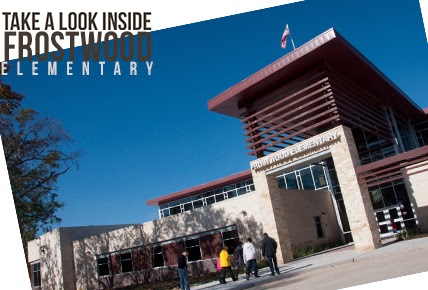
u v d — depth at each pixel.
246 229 24.81
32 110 24.55
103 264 31.92
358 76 22.33
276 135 21.09
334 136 18.84
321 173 31.23
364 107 22.98
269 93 22.25
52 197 26.36
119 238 31.06
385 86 24.23
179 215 27.95
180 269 16.09
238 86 21.88
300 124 20.11
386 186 25.66
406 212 24.59
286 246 20.91
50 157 25.23
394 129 26.27
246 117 23.02
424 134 31.48
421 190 23.48
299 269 16.17
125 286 29.64
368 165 18.16
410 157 17.34
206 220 26.61
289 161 20.47
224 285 16.98
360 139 26.86
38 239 35.94
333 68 20.98
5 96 23.05
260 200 21.45
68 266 33.38
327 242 27.23
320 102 21.73
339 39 18.75
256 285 15.12
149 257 29.05
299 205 25.97
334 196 29.64
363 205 17.78
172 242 28.20
